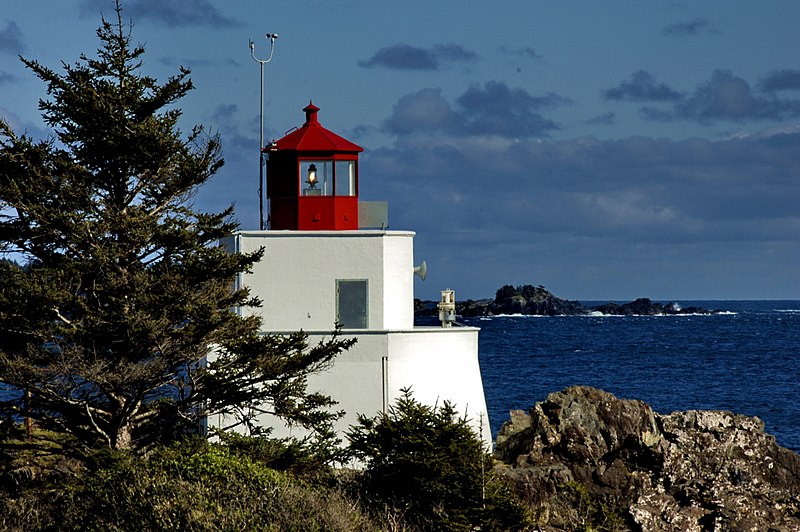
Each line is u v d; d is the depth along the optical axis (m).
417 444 110.12
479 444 113.38
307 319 143.25
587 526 126.50
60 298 110.00
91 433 117.19
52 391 114.12
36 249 116.69
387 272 144.88
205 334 115.06
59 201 115.50
